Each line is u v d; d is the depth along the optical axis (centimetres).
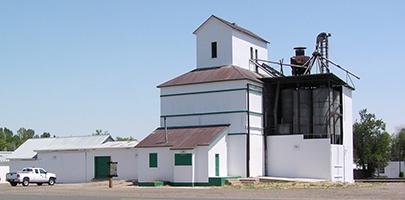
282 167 5078
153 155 4912
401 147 11119
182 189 4103
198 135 4872
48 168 6356
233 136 4981
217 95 5097
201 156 4706
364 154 9219
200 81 5162
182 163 4728
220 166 4853
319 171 4906
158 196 3306
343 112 5344
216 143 4812
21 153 6800
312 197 2995
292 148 5044
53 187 4875
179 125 5256
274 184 4416
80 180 6081
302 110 5109
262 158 5122
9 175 5488
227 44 5409
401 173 9394
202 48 5550
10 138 17038
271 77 5250
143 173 4947
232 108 5009
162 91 5388
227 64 5384
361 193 3253
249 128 4950
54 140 6906
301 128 5097
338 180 5025
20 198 3303
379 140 9231
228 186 4388
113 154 5894
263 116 5184
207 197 3123
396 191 3406
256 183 4572
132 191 3925
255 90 5094
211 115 5103
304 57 5575
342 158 5175
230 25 5412
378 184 4456
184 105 5256
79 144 6525
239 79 4972
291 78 5112
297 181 4638
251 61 5634
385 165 9394
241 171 4906
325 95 5025
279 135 5125
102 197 3278
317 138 4988
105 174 5941
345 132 5391
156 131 5225
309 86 5262
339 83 5281
